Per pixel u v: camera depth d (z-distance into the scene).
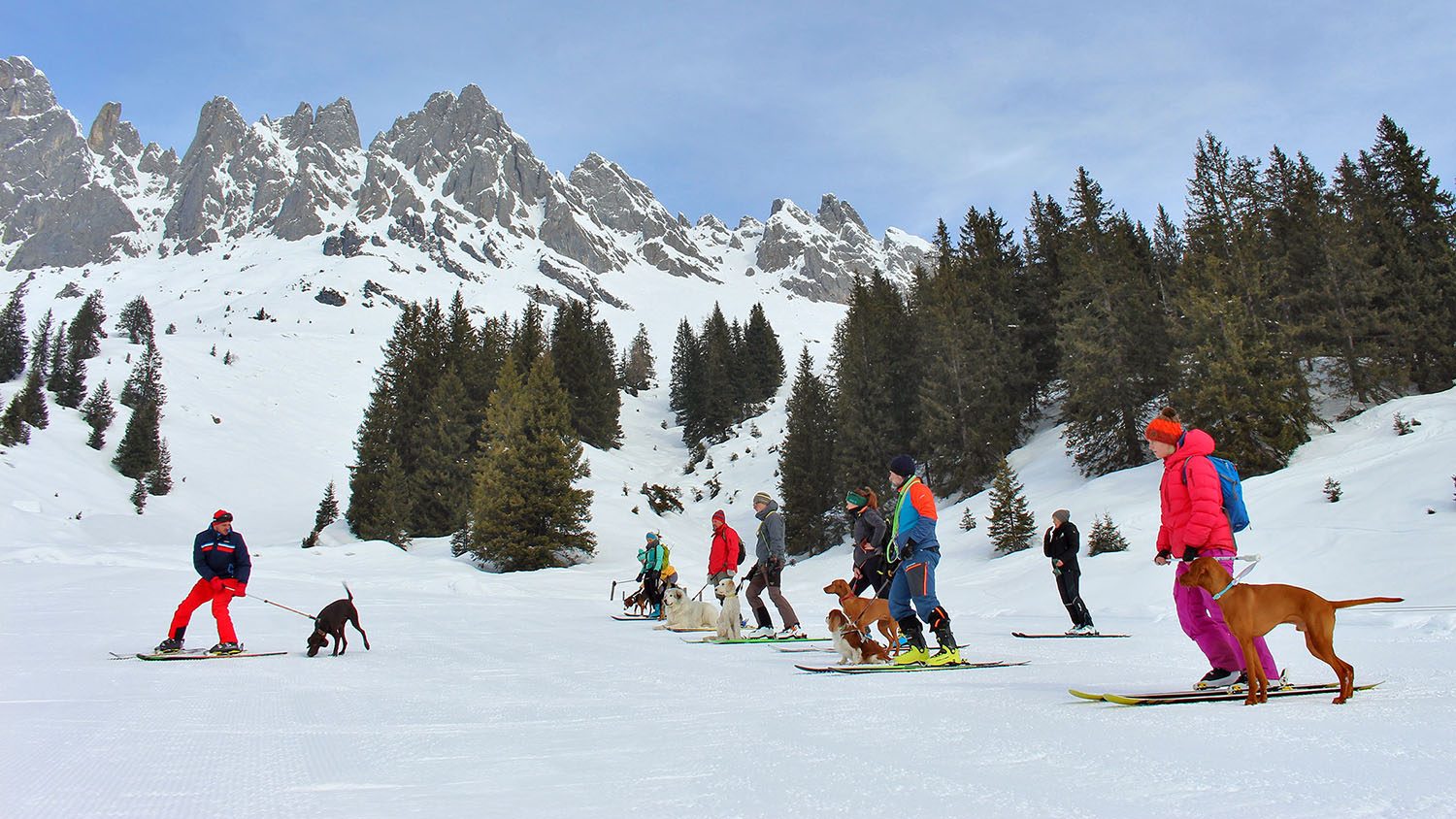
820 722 4.23
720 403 79.94
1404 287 36.19
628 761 3.47
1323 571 14.23
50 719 4.88
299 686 6.42
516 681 6.63
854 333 49.62
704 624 11.79
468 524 40.53
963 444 40.75
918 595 6.88
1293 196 47.22
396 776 3.28
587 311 98.50
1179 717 3.88
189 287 195.62
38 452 63.62
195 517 59.78
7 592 18.67
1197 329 30.52
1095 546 20.66
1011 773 2.92
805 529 45.59
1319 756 2.97
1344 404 34.75
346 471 75.88
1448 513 16.02
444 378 54.19
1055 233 51.34
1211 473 4.78
